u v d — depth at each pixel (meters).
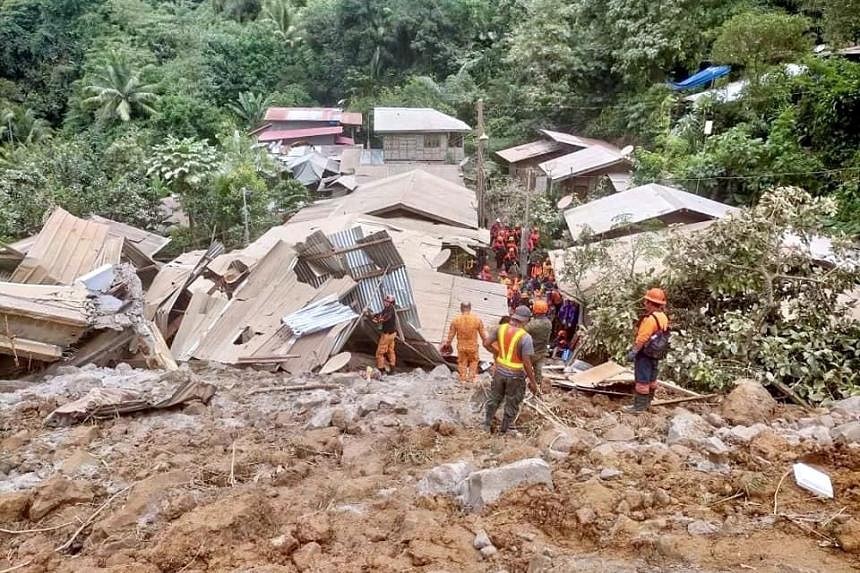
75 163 25.34
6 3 48.44
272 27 52.59
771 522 4.88
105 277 11.26
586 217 20.59
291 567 4.64
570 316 16.00
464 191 26.98
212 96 47.41
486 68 44.00
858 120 21.38
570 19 37.44
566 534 4.98
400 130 34.88
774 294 11.13
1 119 41.66
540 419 7.94
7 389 9.04
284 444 7.25
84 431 7.40
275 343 11.89
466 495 5.53
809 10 27.70
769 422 7.75
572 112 36.78
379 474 6.42
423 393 9.56
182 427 7.88
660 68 32.50
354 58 48.72
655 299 8.27
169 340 14.01
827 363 10.34
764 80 25.91
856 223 18.50
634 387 9.16
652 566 4.36
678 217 19.30
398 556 4.73
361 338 13.12
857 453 5.94
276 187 30.03
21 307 9.55
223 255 17.03
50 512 5.65
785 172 21.97
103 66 43.47
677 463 6.00
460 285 15.76
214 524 5.01
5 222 21.03
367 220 20.34
